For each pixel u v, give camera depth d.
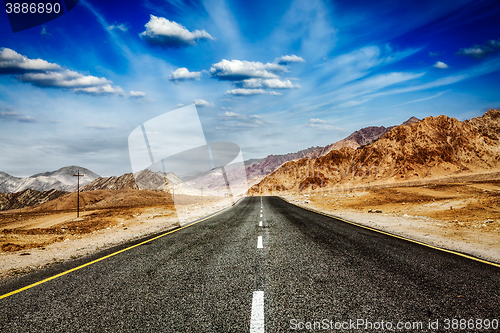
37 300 3.73
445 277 4.48
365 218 15.01
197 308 3.31
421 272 4.76
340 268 5.00
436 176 106.69
